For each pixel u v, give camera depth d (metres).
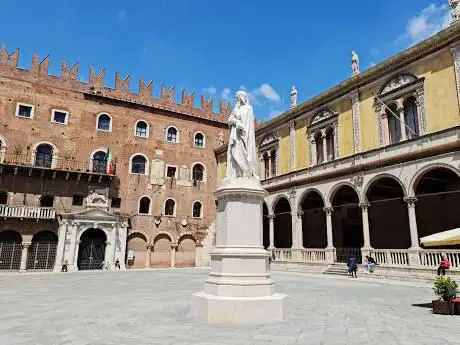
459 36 18.92
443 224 25.11
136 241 36.88
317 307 10.65
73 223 32.94
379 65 23.28
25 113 34.19
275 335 6.89
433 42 20.09
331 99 27.25
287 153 31.50
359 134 24.39
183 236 39.50
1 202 32.00
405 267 19.55
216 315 7.95
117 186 36.94
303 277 22.64
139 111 39.66
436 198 25.78
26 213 31.33
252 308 7.96
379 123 23.11
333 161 26.03
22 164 31.78
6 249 31.16
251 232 8.81
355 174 24.12
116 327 7.75
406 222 27.27
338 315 9.27
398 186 25.88
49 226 32.66
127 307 10.65
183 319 8.49
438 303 9.72
